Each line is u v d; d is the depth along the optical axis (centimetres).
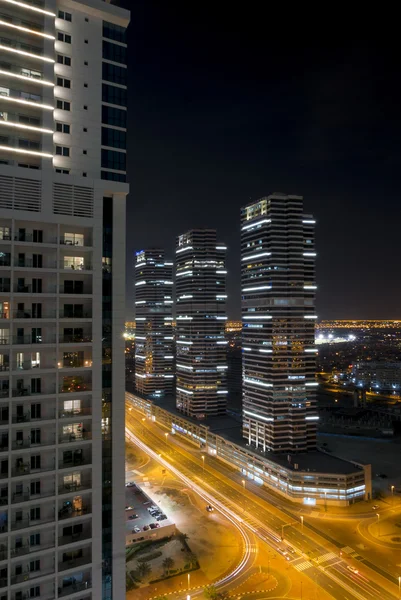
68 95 7381
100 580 6806
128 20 7906
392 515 16738
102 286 7400
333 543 14675
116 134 7744
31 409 6719
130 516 16012
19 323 6525
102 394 7325
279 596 11856
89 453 6931
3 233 6675
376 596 11869
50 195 6762
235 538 15050
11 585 6091
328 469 18238
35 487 6581
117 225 7581
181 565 13225
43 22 7056
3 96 6562
